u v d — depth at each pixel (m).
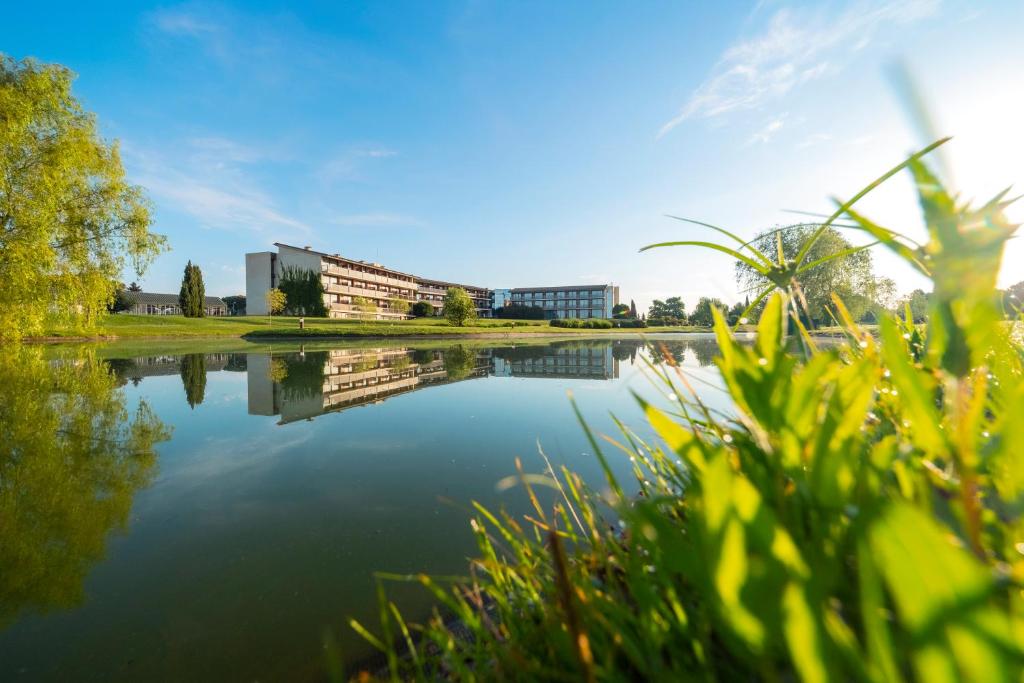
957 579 0.12
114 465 2.80
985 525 0.27
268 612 1.41
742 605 0.21
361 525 2.00
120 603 1.45
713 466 0.22
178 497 2.32
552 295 69.81
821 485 0.30
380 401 5.09
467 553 1.74
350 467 2.79
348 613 1.39
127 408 4.58
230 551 1.77
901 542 0.14
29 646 1.26
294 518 2.08
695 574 0.25
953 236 0.25
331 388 6.14
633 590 0.37
